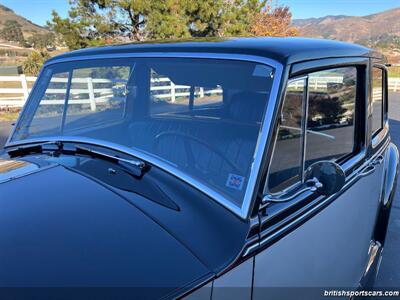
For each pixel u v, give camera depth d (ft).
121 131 6.27
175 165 5.08
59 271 3.36
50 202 4.39
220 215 4.21
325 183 4.70
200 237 3.92
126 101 6.69
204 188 4.57
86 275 3.34
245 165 4.49
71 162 5.60
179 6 47.52
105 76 6.70
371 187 7.68
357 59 6.58
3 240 3.72
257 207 4.25
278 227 4.41
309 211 4.99
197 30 50.57
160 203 4.40
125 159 5.42
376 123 8.72
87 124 6.72
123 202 4.40
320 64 5.32
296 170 5.08
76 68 6.90
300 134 5.09
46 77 7.29
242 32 53.42
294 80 4.80
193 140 5.38
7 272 3.34
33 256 3.52
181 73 5.74
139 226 3.96
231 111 5.04
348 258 6.80
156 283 3.35
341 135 6.63
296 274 4.94
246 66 4.91
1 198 4.51
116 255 3.56
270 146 4.45
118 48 6.63
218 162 4.82
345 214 6.23
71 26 46.65
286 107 4.72
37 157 6.00
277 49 4.97
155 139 5.77
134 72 6.38
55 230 3.86
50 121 7.00
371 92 7.47
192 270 3.56
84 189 4.71
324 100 5.78
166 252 3.66
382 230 9.39
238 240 3.97
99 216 4.11
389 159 10.03
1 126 29.91
